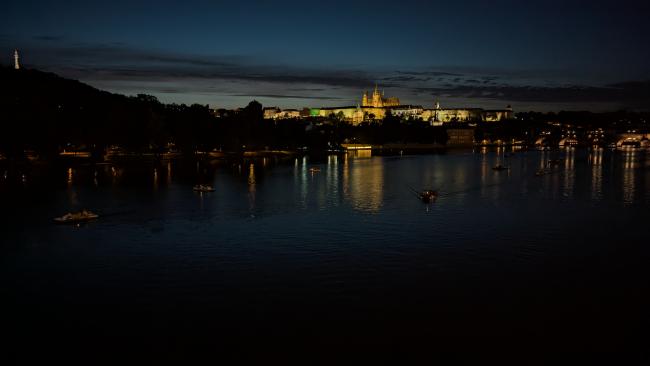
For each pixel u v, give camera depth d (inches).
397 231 4308.6
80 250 3740.2
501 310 2615.7
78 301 2753.4
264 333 2375.7
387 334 2361.0
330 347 2251.5
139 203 5767.7
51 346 2271.2
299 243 3895.2
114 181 7770.7
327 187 7362.2
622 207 5610.2
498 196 6451.8
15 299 2787.9
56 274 3189.0
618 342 2283.5
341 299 2753.4
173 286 2957.7
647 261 3442.4
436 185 7632.9
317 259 3462.1
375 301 2728.8
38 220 4785.9
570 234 4217.5
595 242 3944.4
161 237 4121.6
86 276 3147.1
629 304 2691.9
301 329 2411.4
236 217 4960.6
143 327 2440.9
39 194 6387.8
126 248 3782.0
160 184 7519.7
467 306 2664.9
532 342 2288.4
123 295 2829.7
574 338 2324.1
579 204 5826.8
